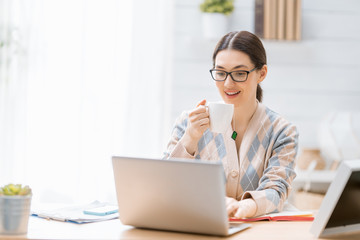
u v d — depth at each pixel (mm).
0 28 3799
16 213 1297
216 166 1257
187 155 1781
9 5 3807
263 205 1581
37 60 3820
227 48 1834
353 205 1359
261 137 1896
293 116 3930
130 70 3846
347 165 1245
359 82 3953
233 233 1373
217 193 1278
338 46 3941
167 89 3873
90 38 3828
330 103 3947
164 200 1350
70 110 3828
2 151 3799
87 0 3828
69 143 3816
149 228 1430
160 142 3861
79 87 3820
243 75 1825
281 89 3922
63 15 3826
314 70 3934
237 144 1932
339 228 1389
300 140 3924
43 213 1562
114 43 3834
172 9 3857
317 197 3154
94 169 3812
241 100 1848
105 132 3832
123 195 1399
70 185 3811
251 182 1856
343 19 3941
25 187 1367
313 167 3410
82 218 1509
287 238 1337
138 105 3854
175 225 1380
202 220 1332
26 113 3814
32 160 3812
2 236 1291
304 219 1588
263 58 1889
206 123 1740
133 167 1359
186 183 1305
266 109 1949
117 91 3848
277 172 1774
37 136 3816
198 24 3875
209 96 3889
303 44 3887
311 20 3934
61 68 3828
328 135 3555
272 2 3814
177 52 3879
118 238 1306
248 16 3859
